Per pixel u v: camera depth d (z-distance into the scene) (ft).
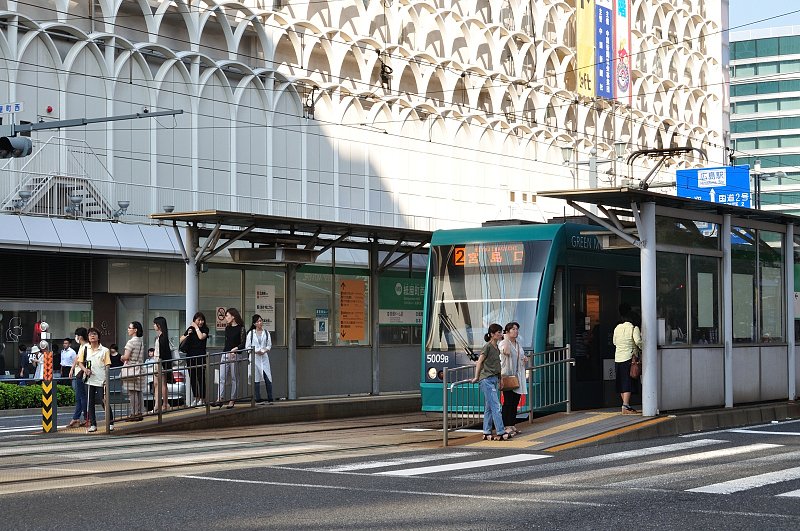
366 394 92.63
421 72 179.42
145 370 72.28
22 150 80.18
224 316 85.15
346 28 167.63
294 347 85.66
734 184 173.37
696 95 256.32
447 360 75.51
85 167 125.80
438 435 66.80
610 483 44.21
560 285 74.84
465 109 187.52
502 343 63.10
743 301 79.71
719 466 49.88
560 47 209.67
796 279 87.25
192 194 139.03
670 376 70.59
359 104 167.22
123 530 33.81
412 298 97.81
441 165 182.50
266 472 48.49
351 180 165.27
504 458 54.19
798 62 389.60
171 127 138.21
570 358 71.77
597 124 217.77
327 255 90.43
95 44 128.98
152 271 127.75
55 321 120.67
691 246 73.36
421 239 91.86
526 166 200.44
